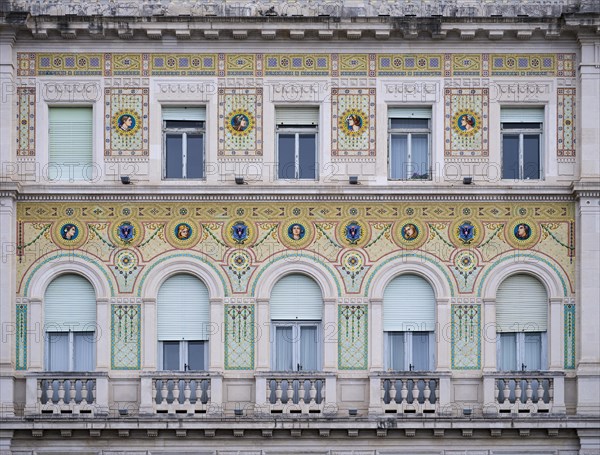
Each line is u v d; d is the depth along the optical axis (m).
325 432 46.09
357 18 47.12
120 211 47.19
